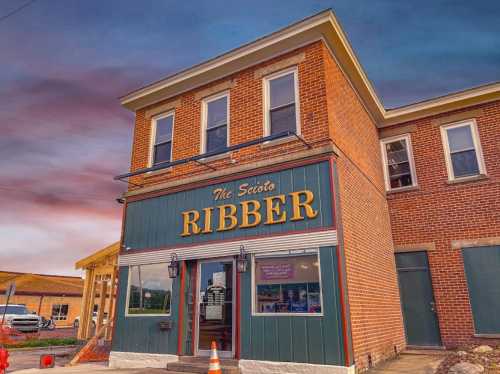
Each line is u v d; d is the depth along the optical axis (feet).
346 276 27.17
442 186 41.01
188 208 35.42
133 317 35.55
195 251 33.50
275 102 33.81
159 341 33.22
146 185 39.93
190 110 39.29
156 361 32.65
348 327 25.55
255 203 31.35
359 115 39.27
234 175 33.32
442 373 25.40
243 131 34.58
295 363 26.23
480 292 36.88
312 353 25.88
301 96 32.07
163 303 34.24
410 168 43.47
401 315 39.93
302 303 27.35
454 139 41.96
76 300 124.26
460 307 37.47
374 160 42.11
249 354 28.19
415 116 44.19
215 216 33.40
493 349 29.17
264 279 29.37
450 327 37.60
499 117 39.65
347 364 24.56
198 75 38.34
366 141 40.16
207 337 31.53
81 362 38.91
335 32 31.94
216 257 32.53
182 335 32.30
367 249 33.40
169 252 35.17
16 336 71.97
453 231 39.37
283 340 27.14
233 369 27.66
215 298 32.01
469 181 39.52
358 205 33.32
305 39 32.91
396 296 39.70
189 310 33.17
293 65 33.30
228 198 33.14
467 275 37.78
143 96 42.27
